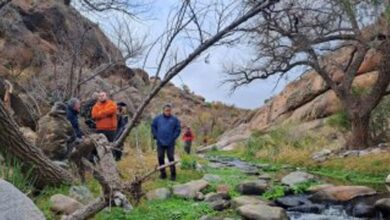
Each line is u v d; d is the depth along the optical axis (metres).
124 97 19.59
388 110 19.20
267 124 36.56
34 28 24.73
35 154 7.55
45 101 16.67
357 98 18.94
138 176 6.68
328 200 9.75
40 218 4.70
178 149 19.06
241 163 18.97
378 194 10.07
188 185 9.62
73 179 8.20
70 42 20.98
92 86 19.30
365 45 17.59
